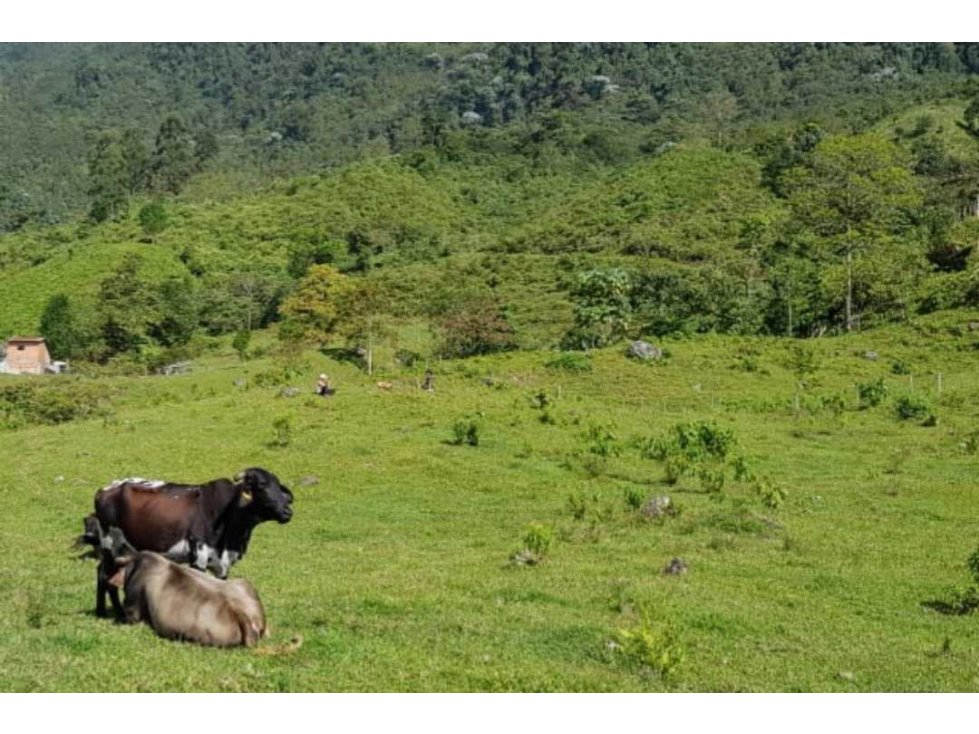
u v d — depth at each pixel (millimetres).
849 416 42844
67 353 103000
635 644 12383
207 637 11141
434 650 12227
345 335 79000
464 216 179875
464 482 29312
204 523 13688
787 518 25141
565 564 19312
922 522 25328
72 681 9664
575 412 40875
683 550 21156
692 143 185000
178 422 38469
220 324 114812
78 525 24000
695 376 55844
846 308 77500
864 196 98875
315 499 27578
